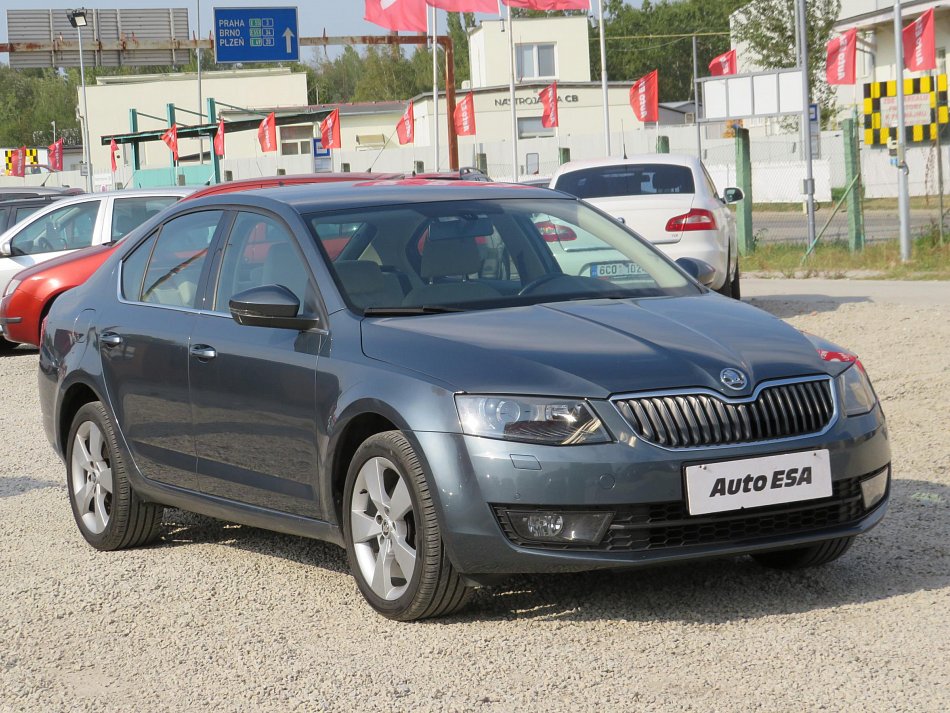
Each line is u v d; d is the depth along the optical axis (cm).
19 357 1788
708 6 12900
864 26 4441
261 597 633
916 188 4238
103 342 750
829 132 4866
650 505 530
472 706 472
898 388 1090
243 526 794
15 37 5581
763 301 1827
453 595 561
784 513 550
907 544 658
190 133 5375
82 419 765
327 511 607
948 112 3981
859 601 572
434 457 543
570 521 529
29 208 2244
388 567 579
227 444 662
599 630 550
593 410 531
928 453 864
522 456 530
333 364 596
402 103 6675
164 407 702
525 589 613
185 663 542
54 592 663
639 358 550
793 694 465
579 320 595
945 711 443
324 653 542
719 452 533
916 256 2406
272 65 13512
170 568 699
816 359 572
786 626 542
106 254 1689
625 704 464
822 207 4384
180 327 697
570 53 7275
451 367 556
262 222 684
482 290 640
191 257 723
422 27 3716
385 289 628
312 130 6712
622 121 6272
